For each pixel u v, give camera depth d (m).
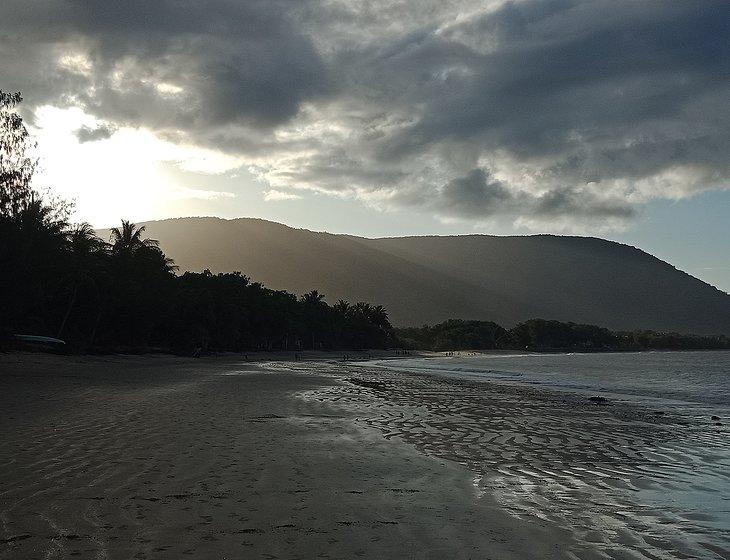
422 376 41.91
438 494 6.88
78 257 56.28
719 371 60.00
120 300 63.75
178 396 19.03
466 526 5.57
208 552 4.65
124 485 6.78
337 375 40.25
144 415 13.55
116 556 4.50
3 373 29.22
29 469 7.52
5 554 4.52
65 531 5.09
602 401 22.91
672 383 39.00
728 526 5.84
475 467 8.77
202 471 7.64
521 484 7.65
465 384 32.78
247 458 8.66
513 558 4.74
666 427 14.48
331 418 14.42
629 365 77.88
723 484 7.89
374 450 9.91
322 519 5.65
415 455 9.57
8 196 36.53
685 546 5.20
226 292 99.56
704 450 10.88
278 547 4.82
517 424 14.52
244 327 103.25
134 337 72.56
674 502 6.85
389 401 20.20
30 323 53.88
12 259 38.31
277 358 94.31
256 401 18.08
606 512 6.32
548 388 30.95
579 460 9.66
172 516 5.59
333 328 142.88
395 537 5.18
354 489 6.97
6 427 11.16
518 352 197.88
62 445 9.26
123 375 31.81
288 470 7.91
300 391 23.12
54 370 33.69
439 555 4.74
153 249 73.19
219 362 66.94
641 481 8.06
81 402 16.14
